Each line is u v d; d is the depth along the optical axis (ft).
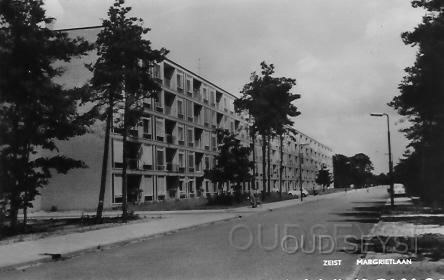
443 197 93.20
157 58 82.89
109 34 81.00
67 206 130.52
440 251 36.58
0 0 59.31
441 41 62.34
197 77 194.90
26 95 62.28
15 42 61.67
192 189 184.65
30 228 66.74
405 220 67.46
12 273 33.47
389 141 102.99
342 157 518.37
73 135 68.28
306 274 28.71
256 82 171.53
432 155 87.10
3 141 61.67
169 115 167.12
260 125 168.76
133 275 30.07
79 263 36.96
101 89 81.87
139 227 67.05
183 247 44.47
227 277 28.17
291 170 331.16
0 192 61.46
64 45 64.49
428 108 68.95
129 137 139.95
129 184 149.28
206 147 201.46
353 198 188.34
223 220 81.00
